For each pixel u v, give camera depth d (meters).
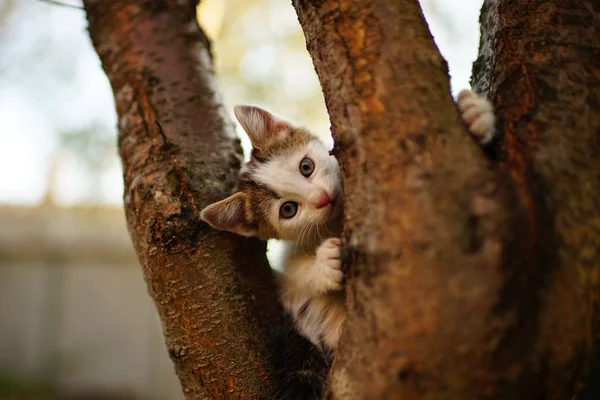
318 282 0.36
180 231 0.34
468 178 0.23
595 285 0.23
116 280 1.07
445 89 0.24
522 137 0.25
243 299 0.35
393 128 0.24
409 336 0.22
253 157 0.47
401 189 0.23
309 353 0.36
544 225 0.23
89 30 0.41
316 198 0.42
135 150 0.36
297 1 0.27
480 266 0.22
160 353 1.05
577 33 0.27
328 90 0.26
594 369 0.36
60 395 1.03
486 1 0.35
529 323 0.22
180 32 0.40
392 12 0.25
